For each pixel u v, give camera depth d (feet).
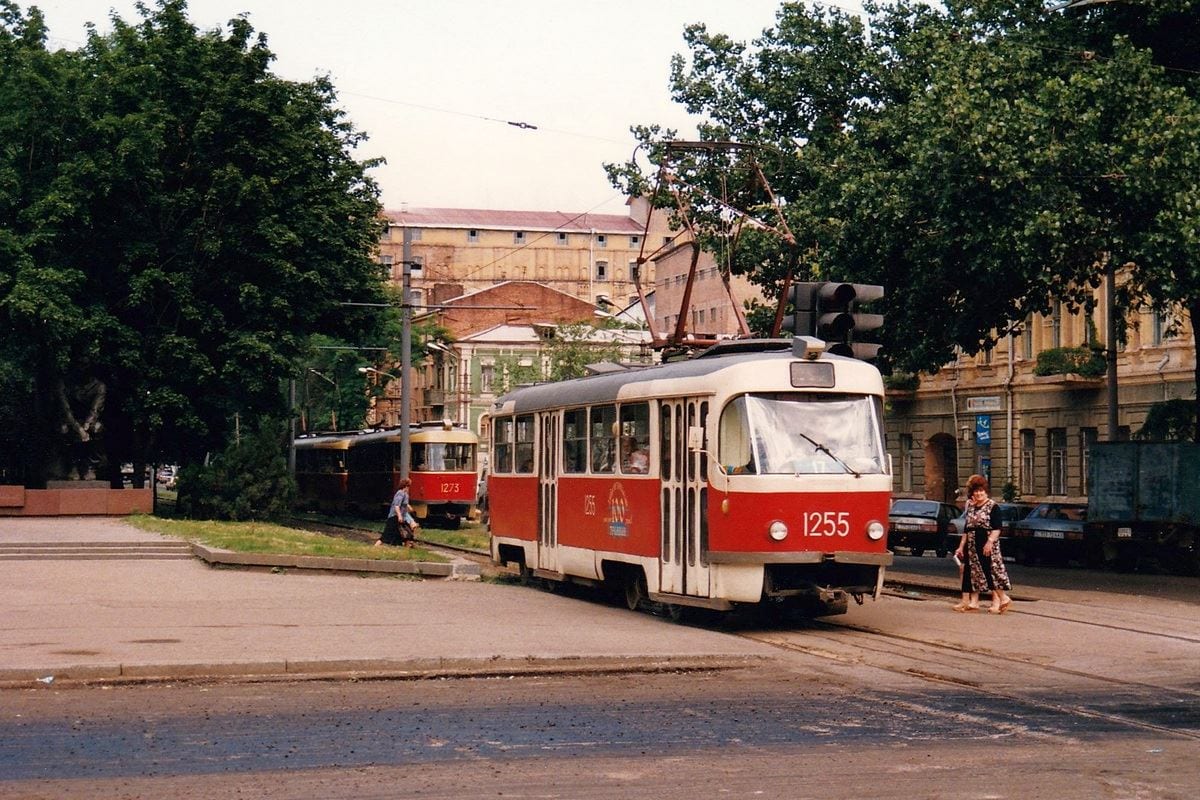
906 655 52.54
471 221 457.27
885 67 115.03
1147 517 122.11
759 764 32.32
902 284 103.14
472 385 310.65
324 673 46.16
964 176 92.38
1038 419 175.63
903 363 106.83
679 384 63.57
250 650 48.96
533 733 36.19
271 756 33.04
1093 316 165.99
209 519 146.10
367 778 30.63
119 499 135.95
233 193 137.90
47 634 53.36
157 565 88.38
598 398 72.02
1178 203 89.15
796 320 61.77
